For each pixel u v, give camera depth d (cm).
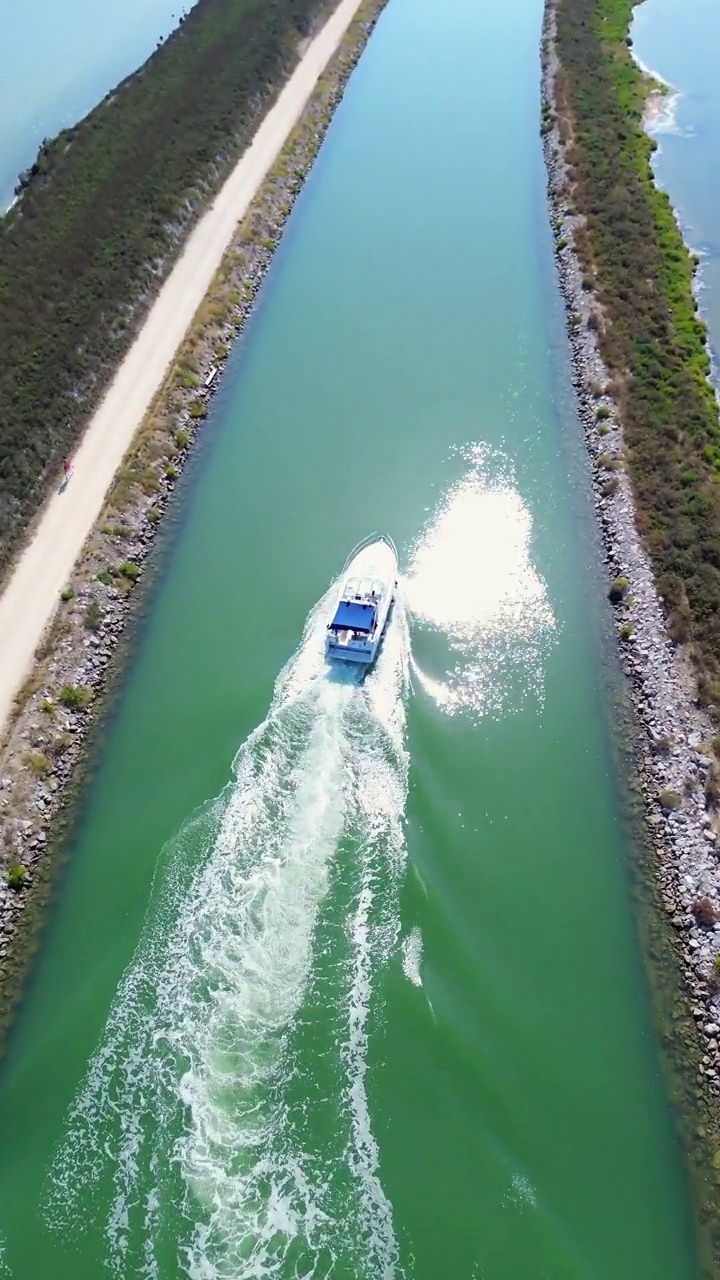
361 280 8425
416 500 6216
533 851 4434
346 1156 3491
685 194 9406
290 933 4047
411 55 12812
